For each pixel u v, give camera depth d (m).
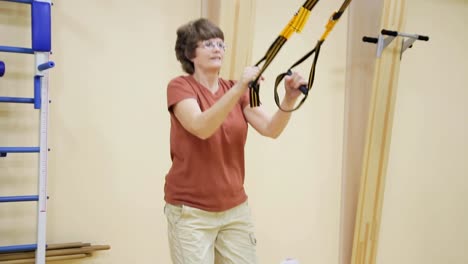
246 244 1.77
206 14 2.84
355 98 3.20
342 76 3.30
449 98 3.58
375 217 3.15
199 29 1.73
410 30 3.44
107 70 2.71
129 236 2.77
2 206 2.52
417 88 3.48
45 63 2.26
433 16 3.52
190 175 1.69
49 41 2.37
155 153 2.83
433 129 3.54
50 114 2.59
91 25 2.68
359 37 3.18
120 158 2.75
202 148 1.67
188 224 1.68
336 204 3.30
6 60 2.51
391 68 3.04
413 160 3.49
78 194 2.66
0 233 2.52
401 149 3.45
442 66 3.55
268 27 3.10
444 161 3.59
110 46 2.72
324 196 3.27
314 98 3.23
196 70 1.77
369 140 3.07
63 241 2.63
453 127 3.61
